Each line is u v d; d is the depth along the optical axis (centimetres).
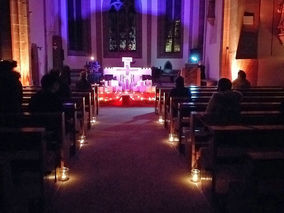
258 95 808
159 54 2248
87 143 772
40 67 1453
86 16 2180
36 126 504
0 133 403
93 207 448
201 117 540
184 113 684
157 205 455
